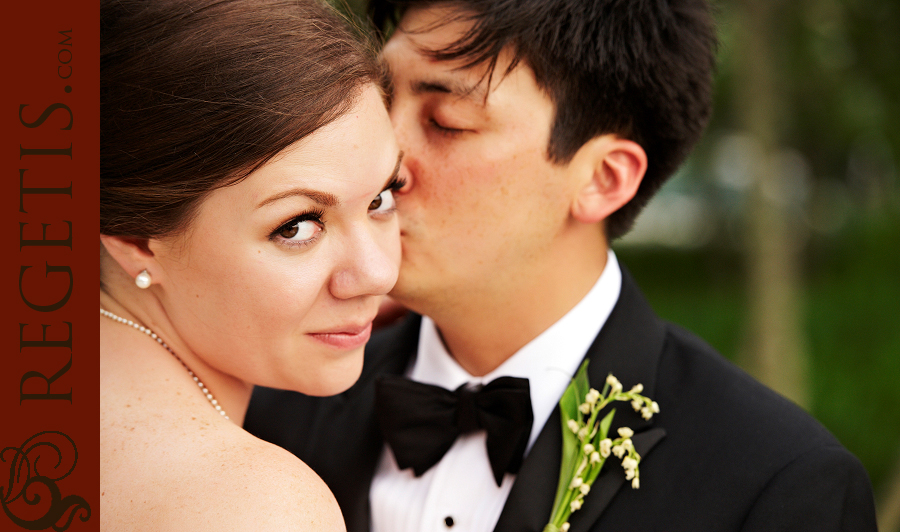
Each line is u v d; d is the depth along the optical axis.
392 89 1.24
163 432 1.05
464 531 1.49
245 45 1.00
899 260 7.32
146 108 0.99
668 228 13.56
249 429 1.84
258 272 1.05
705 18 1.66
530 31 1.38
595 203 1.54
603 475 1.36
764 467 1.31
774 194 4.88
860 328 6.67
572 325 1.57
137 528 0.96
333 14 1.13
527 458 1.41
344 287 1.10
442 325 1.60
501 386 1.44
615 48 1.47
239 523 0.92
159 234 1.05
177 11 1.01
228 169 0.99
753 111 4.92
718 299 9.18
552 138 1.45
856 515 1.32
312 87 1.00
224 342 1.12
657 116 1.58
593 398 1.36
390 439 1.53
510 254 1.49
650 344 1.56
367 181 1.07
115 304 1.18
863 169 9.23
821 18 5.43
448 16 1.40
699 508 1.31
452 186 1.44
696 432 1.39
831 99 7.32
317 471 1.67
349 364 1.19
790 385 4.78
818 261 9.36
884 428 5.10
